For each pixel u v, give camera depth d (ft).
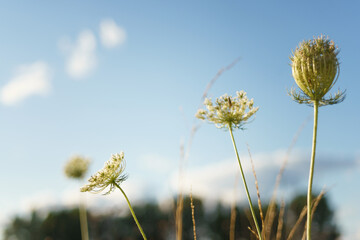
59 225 144.05
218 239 103.55
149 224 93.30
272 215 12.82
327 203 67.05
